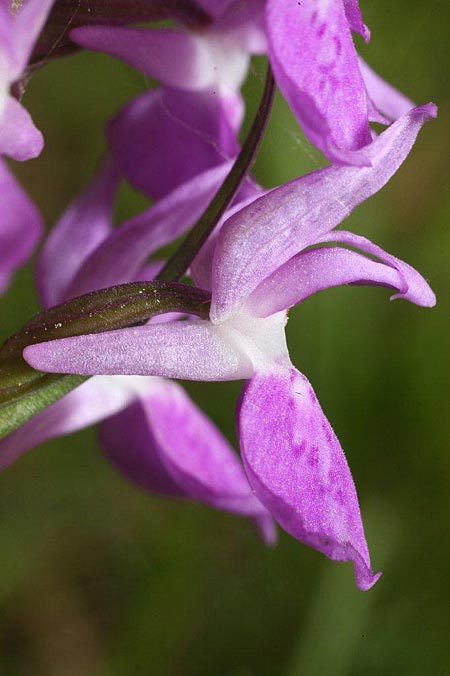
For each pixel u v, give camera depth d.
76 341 0.14
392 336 0.21
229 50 0.16
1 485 0.21
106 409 0.16
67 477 0.22
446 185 0.21
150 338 0.14
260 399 0.14
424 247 0.21
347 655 0.20
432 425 0.21
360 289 0.20
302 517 0.14
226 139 0.16
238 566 0.21
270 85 0.14
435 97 0.21
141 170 0.16
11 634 0.21
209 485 0.16
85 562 0.21
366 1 0.20
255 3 0.16
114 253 0.15
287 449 0.14
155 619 0.21
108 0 0.15
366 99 0.14
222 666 0.21
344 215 0.14
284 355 0.14
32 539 0.21
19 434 0.16
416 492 0.21
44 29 0.15
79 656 0.21
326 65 0.14
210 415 0.21
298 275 0.14
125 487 0.22
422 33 0.21
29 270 0.21
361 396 0.21
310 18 0.14
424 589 0.21
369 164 0.13
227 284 0.14
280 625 0.21
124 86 0.22
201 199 0.15
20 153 0.14
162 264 0.16
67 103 0.22
